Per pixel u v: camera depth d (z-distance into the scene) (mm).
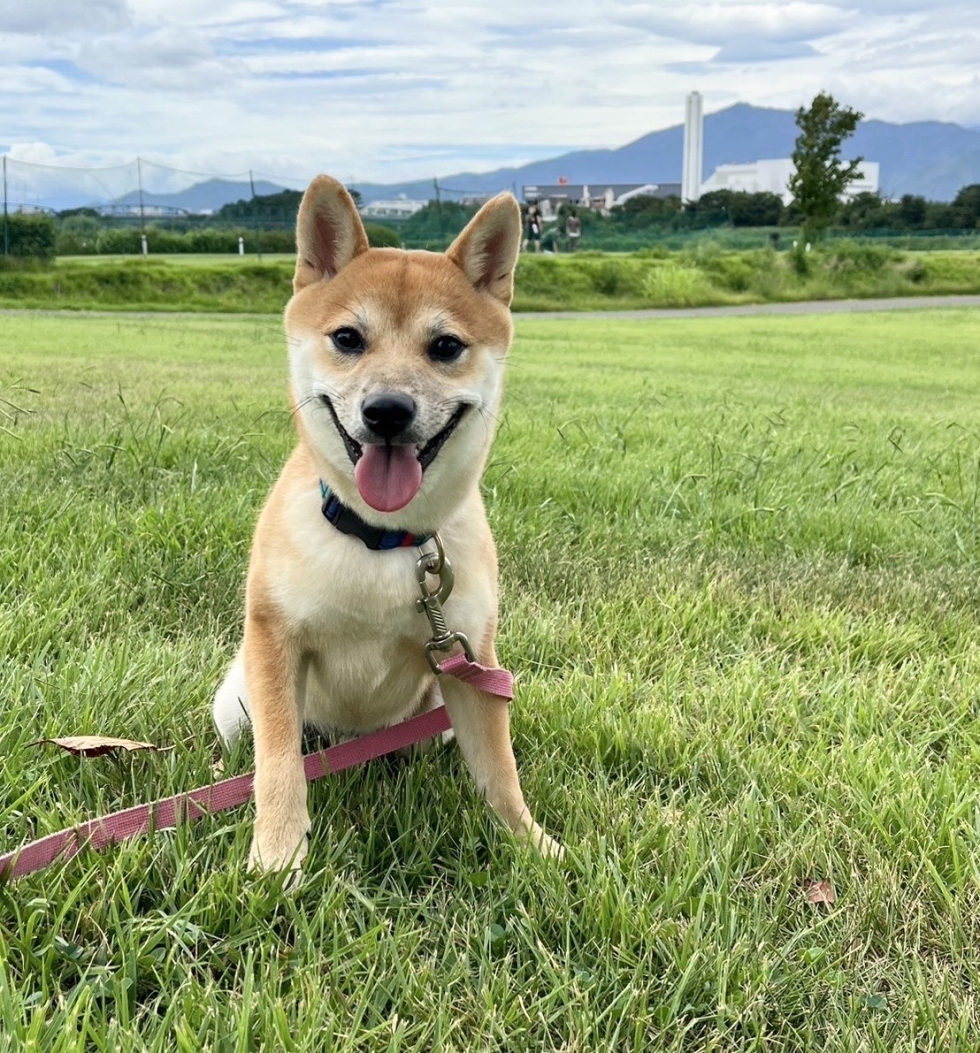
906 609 1061
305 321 771
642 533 1229
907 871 636
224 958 542
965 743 793
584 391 2516
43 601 909
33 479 1248
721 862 623
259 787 642
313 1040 475
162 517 1118
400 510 674
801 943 581
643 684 867
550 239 11109
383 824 663
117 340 3768
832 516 1310
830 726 815
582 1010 519
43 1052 457
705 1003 535
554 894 585
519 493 1339
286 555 684
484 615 725
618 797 693
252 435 1516
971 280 10141
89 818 624
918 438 1951
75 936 543
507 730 699
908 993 546
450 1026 498
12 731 693
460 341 760
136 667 795
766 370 3541
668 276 8633
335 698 740
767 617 1018
